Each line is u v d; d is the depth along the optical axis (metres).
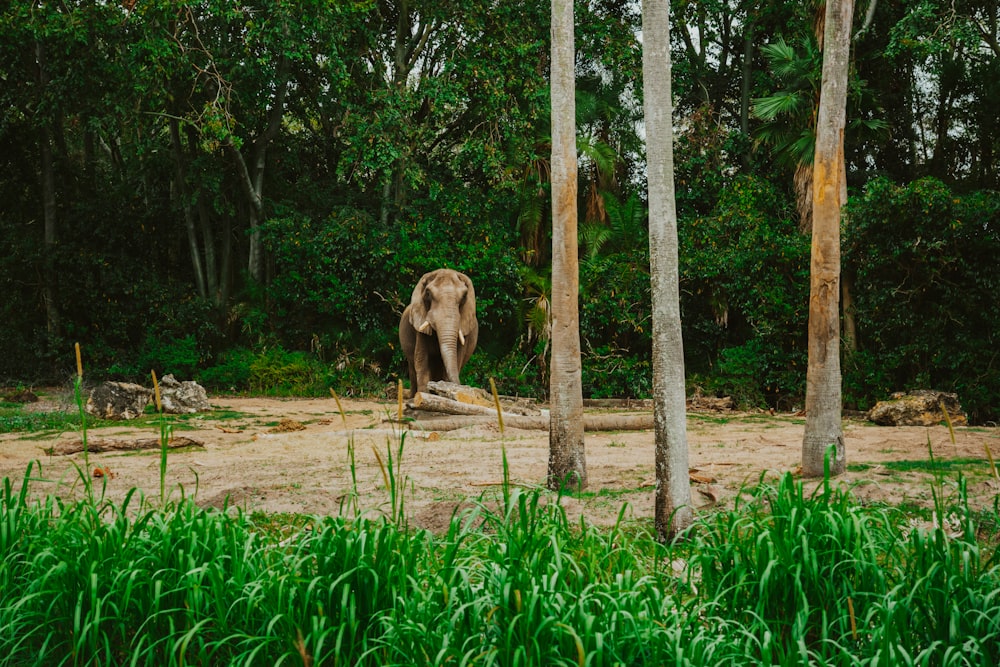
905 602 4.07
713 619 4.26
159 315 24.88
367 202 27.06
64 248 24.81
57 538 4.72
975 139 25.31
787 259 21.84
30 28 21.06
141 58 21.95
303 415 17.78
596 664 3.72
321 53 24.84
